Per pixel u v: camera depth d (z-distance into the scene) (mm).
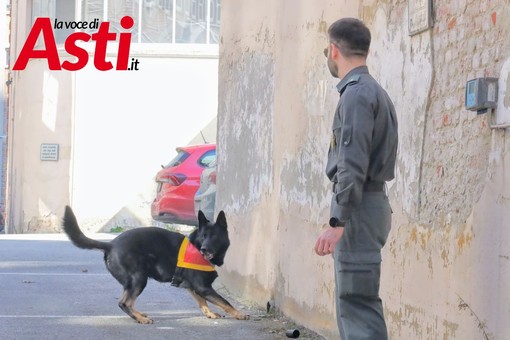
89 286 14078
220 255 11258
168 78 31922
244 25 13648
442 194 6977
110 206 31750
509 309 5891
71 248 21344
